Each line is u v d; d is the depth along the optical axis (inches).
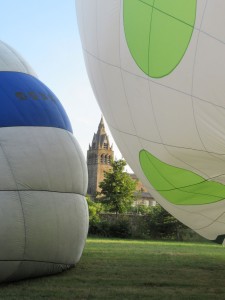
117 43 263.0
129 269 414.9
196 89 226.4
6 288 299.7
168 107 244.8
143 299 289.1
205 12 213.2
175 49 227.5
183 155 264.4
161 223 1224.8
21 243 305.0
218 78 217.0
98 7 277.0
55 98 381.7
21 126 325.4
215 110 226.7
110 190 1718.8
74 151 364.5
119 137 312.7
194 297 302.5
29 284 315.0
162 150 272.4
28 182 313.3
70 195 350.9
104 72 282.8
